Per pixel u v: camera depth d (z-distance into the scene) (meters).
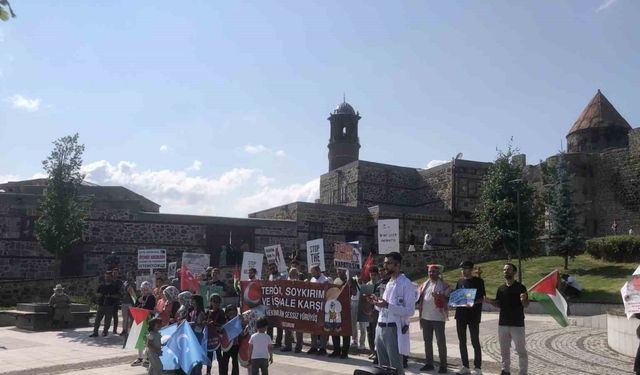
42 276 31.19
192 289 15.59
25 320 20.50
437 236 41.09
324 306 13.38
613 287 26.08
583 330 18.58
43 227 27.58
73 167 28.31
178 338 9.93
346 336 13.07
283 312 14.12
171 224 34.25
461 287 11.06
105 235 32.81
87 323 21.69
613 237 31.70
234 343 10.66
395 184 46.59
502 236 32.19
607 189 42.56
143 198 40.28
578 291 25.14
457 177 42.75
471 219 42.38
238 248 35.53
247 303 14.34
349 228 39.66
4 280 30.22
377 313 12.74
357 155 55.12
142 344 10.91
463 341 11.01
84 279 29.38
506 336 10.50
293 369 11.73
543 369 11.90
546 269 31.80
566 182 34.09
